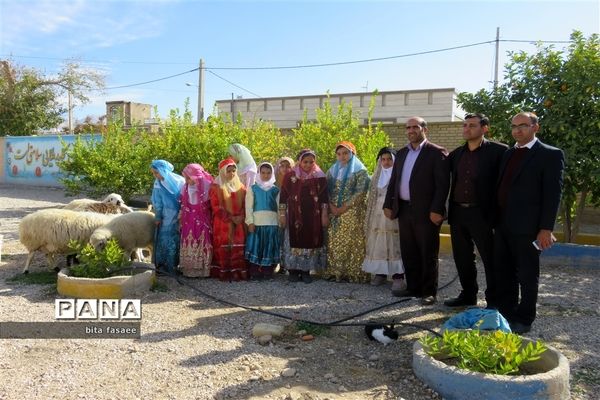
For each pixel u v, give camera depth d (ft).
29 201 49.26
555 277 21.30
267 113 87.97
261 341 13.17
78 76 91.45
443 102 74.54
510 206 13.84
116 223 18.99
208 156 31.45
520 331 13.93
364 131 27.22
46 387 10.54
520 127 13.80
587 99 22.57
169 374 11.27
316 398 10.25
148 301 16.66
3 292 17.30
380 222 18.66
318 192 19.53
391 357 12.42
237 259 19.94
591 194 27.27
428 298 16.81
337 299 17.53
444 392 10.21
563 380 9.98
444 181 15.93
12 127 84.84
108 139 40.11
